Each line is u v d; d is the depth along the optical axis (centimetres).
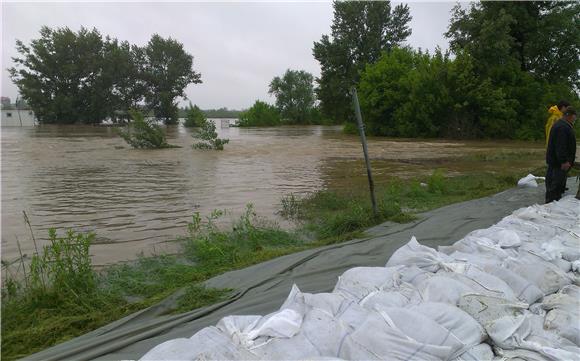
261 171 1414
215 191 1054
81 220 769
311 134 3956
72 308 419
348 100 4534
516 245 436
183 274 508
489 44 2916
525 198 865
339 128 5644
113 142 2591
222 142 2216
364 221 712
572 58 3256
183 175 1313
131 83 5791
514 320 281
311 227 727
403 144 2619
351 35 4597
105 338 346
